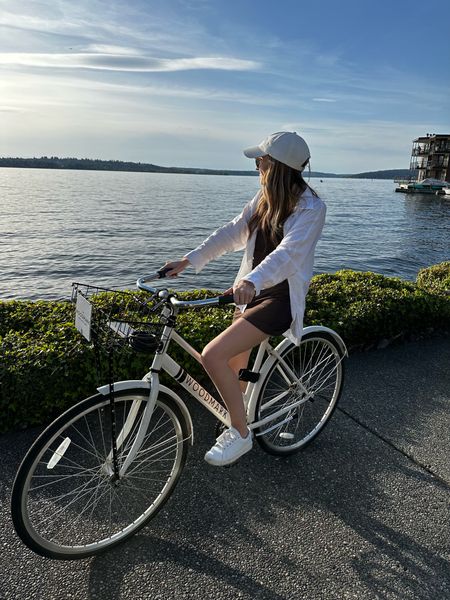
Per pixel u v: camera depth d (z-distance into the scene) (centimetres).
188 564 213
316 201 229
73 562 211
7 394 296
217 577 206
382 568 214
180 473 240
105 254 2262
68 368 311
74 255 2206
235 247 266
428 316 489
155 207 5547
